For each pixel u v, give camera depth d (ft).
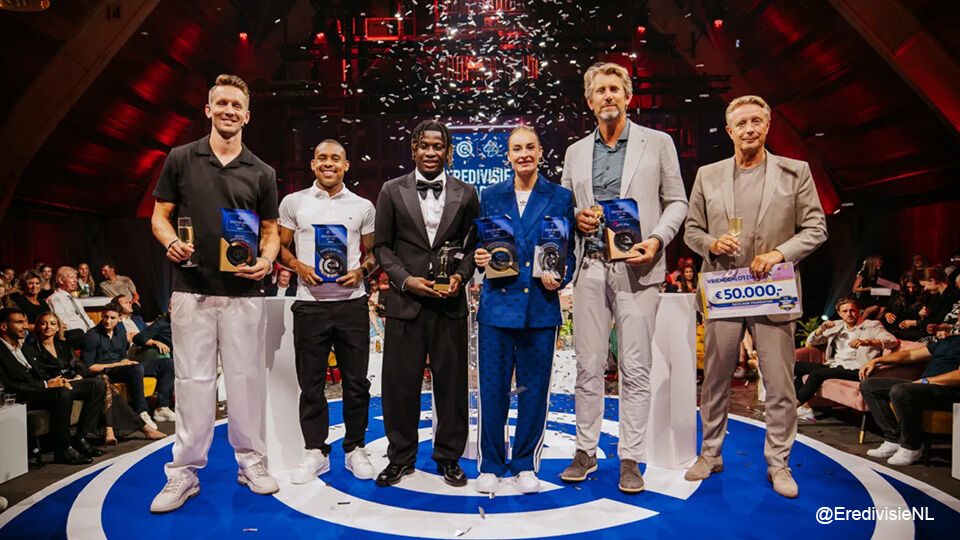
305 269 10.60
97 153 38.88
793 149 44.83
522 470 9.89
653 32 45.44
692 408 11.30
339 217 11.09
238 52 43.39
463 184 10.38
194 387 9.32
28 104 31.60
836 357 16.90
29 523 8.87
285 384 11.35
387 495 9.73
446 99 44.16
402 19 46.21
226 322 9.50
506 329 9.78
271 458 11.20
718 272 10.06
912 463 12.08
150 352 17.72
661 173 10.23
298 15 43.86
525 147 9.80
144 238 46.01
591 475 10.56
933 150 35.81
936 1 28.53
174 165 9.43
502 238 9.44
